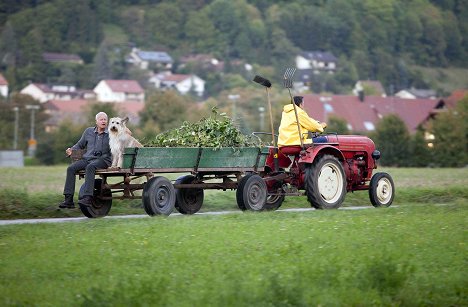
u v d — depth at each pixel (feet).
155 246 83.92
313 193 124.16
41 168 339.36
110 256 79.15
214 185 123.03
